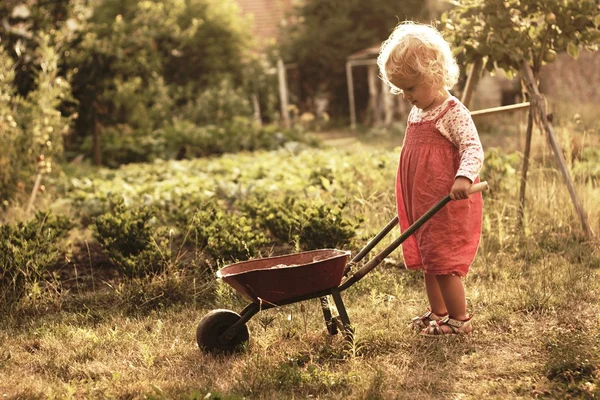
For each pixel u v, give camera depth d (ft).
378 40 92.17
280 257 15.28
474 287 17.79
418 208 14.38
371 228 23.31
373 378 12.42
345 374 13.14
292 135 57.16
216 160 44.27
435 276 14.73
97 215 28.84
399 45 13.73
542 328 14.99
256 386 12.71
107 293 19.10
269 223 23.07
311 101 95.66
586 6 21.57
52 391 12.95
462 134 13.94
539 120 22.35
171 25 58.03
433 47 13.69
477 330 15.06
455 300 14.53
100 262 22.63
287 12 96.89
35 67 47.67
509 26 22.13
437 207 13.57
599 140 31.07
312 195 27.45
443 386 12.51
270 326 15.83
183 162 44.16
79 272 21.59
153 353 14.74
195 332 15.98
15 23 48.83
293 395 12.19
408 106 84.53
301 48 92.32
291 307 16.99
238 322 14.32
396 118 86.48
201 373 13.58
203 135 55.47
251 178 34.55
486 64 23.35
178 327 16.29
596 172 27.09
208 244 20.03
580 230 22.18
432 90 13.97
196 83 80.64
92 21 62.23
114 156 54.70
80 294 19.24
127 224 21.02
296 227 21.43
